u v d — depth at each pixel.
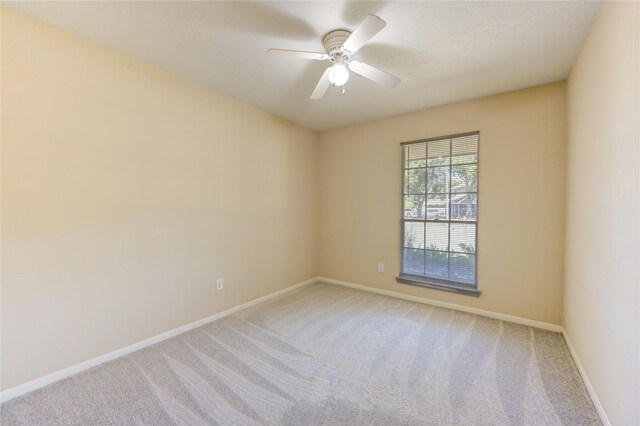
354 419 1.61
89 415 1.63
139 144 2.37
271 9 1.74
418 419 1.61
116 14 1.80
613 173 1.50
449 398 1.78
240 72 2.56
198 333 2.66
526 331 2.70
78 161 2.04
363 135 3.99
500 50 2.18
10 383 1.76
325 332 2.68
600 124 1.70
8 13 1.75
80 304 2.05
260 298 3.51
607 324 1.56
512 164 2.91
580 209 2.12
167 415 1.63
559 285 2.69
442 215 3.37
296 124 4.05
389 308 3.29
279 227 3.79
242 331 2.70
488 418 1.61
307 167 4.26
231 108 3.13
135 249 2.35
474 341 2.50
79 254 2.05
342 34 1.94
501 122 2.96
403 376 2.00
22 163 1.80
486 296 3.06
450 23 1.86
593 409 1.68
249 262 3.37
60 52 1.95
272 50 1.84
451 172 3.30
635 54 1.25
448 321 2.93
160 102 2.51
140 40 2.08
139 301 2.38
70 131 2.00
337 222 4.29
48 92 1.90
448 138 3.30
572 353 2.27
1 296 1.74
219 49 2.20
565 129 2.64
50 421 1.59
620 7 1.42
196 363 2.16
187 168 2.72
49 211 1.91
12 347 1.77
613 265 1.49
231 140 3.13
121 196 2.27
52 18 1.84
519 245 2.88
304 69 2.51
